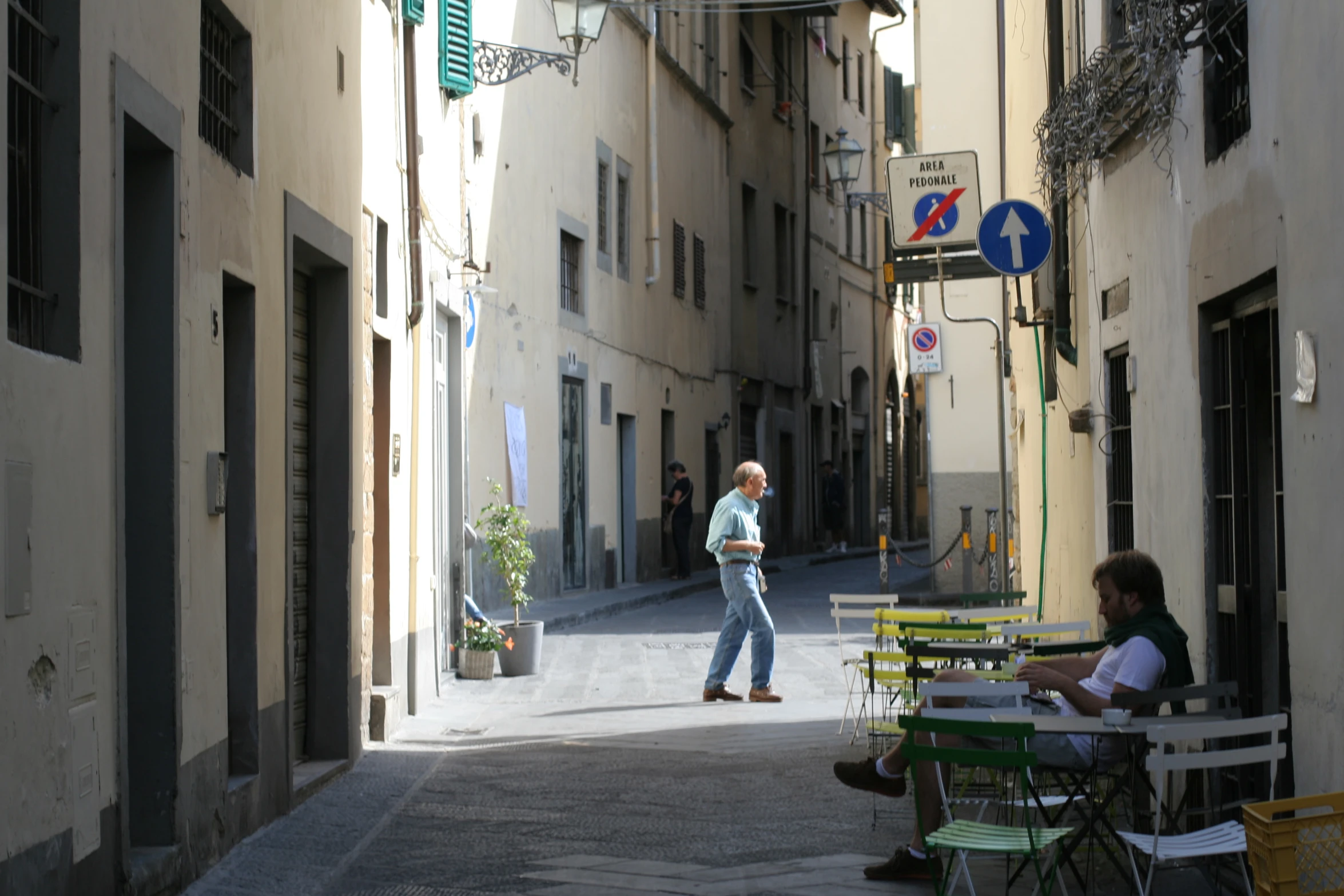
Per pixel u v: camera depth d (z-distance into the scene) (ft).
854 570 114.73
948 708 21.53
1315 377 18.45
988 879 22.29
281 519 27.76
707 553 110.32
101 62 18.49
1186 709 23.47
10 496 15.53
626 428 92.12
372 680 39.32
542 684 49.03
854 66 157.28
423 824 26.81
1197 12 22.41
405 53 42.47
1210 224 23.24
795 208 132.77
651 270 95.04
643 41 93.97
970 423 76.28
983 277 54.24
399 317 40.98
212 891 21.59
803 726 37.96
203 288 22.97
